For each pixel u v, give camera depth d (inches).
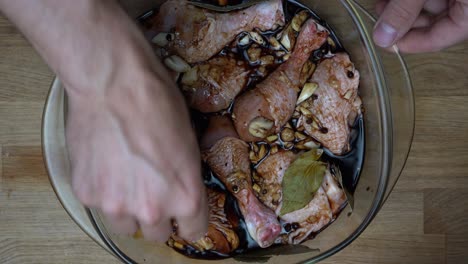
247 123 29.2
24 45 31.8
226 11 29.9
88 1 22.2
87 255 32.4
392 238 33.3
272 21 29.9
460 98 33.3
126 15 23.0
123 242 29.3
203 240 29.3
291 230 30.5
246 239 30.1
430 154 33.4
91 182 23.0
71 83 22.6
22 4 22.0
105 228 28.0
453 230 33.6
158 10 30.4
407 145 30.4
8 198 32.0
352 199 30.9
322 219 30.4
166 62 29.2
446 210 33.5
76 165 23.1
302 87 30.0
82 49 22.3
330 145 30.5
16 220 32.1
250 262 30.2
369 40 29.4
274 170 30.0
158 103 22.8
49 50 22.4
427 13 30.9
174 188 22.9
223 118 29.6
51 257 32.2
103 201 23.0
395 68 30.4
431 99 33.3
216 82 29.3
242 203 29.5
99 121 22.7
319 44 30.1
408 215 33.4
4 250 32.1
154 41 29.6
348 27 30.1
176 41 29.7
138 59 22.7
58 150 29.3
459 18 29.3
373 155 30.7
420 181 33.4
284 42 30.1
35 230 32.1
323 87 30.0
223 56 30.1
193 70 29.4
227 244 29.7
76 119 23.0
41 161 32.1
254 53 30.1
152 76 22.8
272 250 30.3
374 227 33.3
